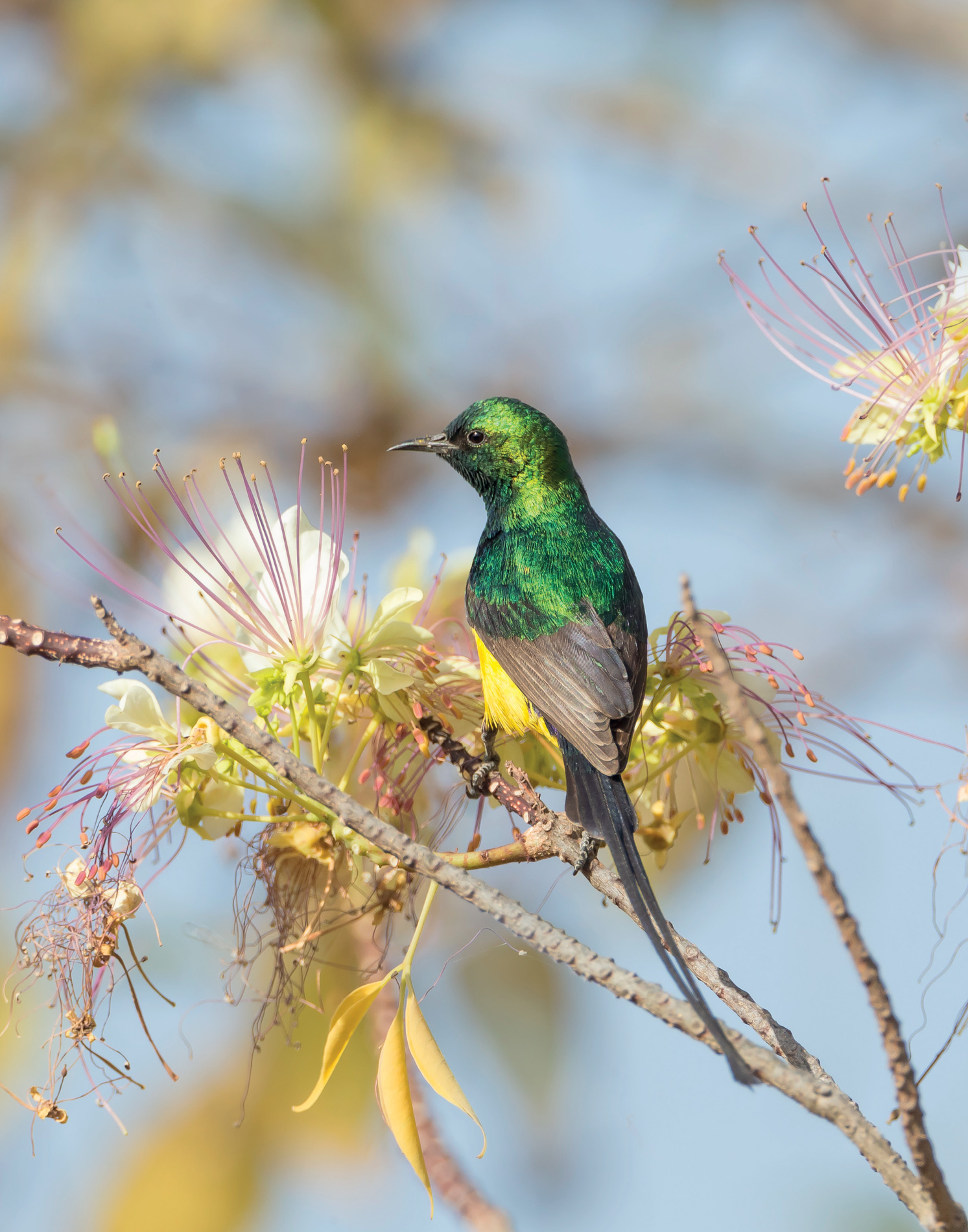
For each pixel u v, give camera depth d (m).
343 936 9.07
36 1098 6.94
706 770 8.25
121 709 7.68
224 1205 8.58
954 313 7.91
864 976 5.32
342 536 8.05
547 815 7.70
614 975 5.83
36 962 7.14
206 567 8.32
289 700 7.77
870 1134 5.46
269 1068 9.01
